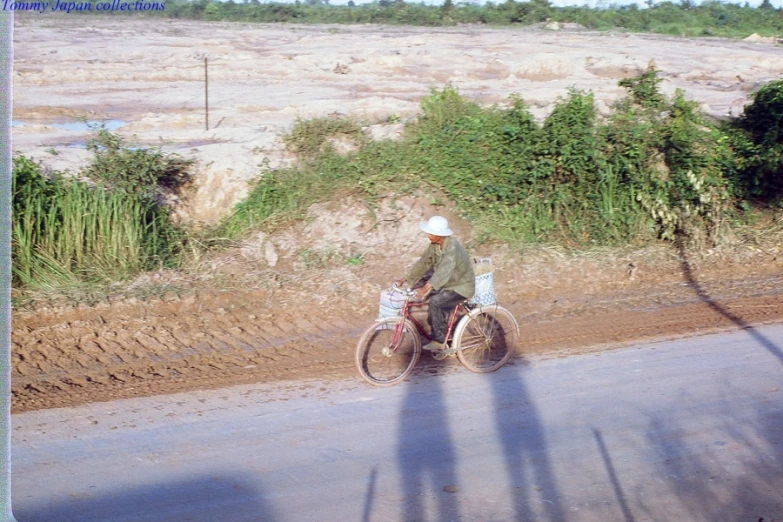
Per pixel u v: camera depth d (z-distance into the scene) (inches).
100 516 216.5
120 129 713.0
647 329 390.9
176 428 274.1
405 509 224.2
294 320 392.8
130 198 435.5
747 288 460.1
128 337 358.9
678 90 560.7
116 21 1867.6
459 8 2268.7
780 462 253.6
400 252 452.1
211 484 235.5
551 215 501.4
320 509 223.3
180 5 2148.1
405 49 1400.1
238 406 294.2
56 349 343.3
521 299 436.5
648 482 240.8
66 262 404.8
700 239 503.8
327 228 460.8
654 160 522.3
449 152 502.0
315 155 512.4
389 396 306.5
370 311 406.6
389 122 583.2
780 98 551.2
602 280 460.1
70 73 1074.1
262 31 1802.4
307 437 268.5
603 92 961.5
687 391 310.5
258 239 452.8
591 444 265.3
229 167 505.7
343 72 1160.2
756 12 2427.4
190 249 439.8
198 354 350.6
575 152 497.7
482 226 475.5
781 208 538.9
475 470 247.0
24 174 418.3
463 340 334.3
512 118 523.5
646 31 2162.9
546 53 1375.5
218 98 919.7
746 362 343.6
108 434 268.2
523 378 325.7
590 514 223.0
